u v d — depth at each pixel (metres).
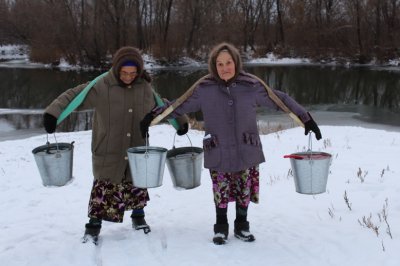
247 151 4.07
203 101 4.09
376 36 51.28
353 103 24.91
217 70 4.03
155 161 3.94
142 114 4.34
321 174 3.97
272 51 57.62
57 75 39.78
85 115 18.92
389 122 18.56
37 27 50.75
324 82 35.22
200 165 4.23
